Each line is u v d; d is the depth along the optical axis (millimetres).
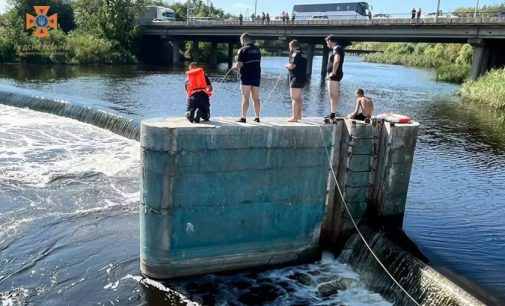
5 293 10391
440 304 9320
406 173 12016
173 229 10609
